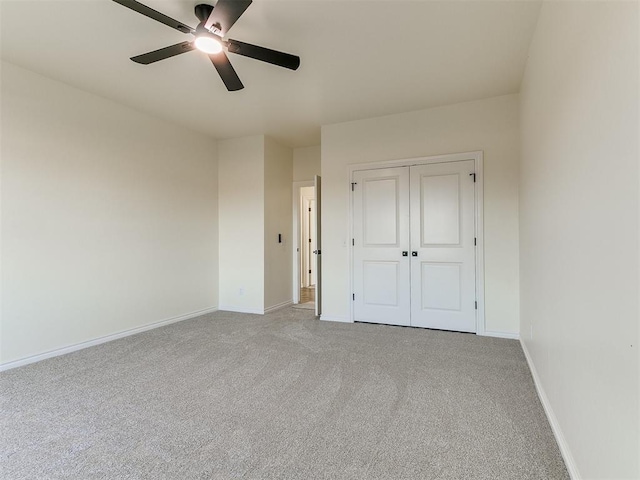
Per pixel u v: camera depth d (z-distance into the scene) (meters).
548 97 1.99
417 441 1.72
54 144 3.04
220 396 2.22
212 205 4.90
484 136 3.56
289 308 5.09
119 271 3.58
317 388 2.33
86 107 3.30
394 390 2.29
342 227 4.24
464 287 3.66
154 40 2.49
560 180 1.70
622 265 0.99
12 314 2.74
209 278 4.83
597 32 1.20
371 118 4.07
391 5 2.12
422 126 3.83
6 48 2.56
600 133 1.17
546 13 2.02
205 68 2.89
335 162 4.27
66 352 3.08
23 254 2.82
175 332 3.77
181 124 4.31
